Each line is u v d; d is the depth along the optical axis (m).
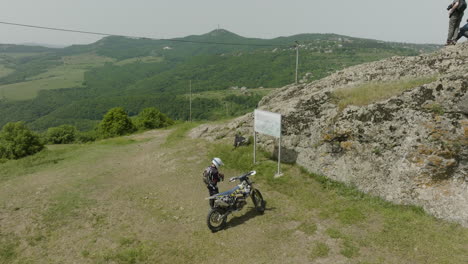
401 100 8.57
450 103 7.56
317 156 10.09
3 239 7.44
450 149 7.27
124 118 40.12
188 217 8.34
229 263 6.21
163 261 6.43
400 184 7.82
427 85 8.25
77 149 19.95
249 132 14.90
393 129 8.38
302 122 11.05
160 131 28.84
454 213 6.83
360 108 9.35
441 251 5.92
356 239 6.50
